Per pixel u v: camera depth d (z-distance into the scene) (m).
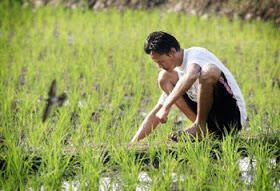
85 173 7.81
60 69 15.16
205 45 18.84
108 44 19.12
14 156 7.84
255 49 18.00
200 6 24.98
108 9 27.09
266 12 22.92
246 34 20.52
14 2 28.92
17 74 14.80
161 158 7.98
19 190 7.61
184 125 10.79
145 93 13.41
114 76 15.08
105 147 8.84
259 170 7.52
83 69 15.82
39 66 16.25
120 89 12.98
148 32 21.31
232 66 15.45
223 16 23.91
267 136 9.07
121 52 17.83
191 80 8.10
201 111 8.52
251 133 9.77
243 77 14.22
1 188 7.62
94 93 12.83
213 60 8.49
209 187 7.33
